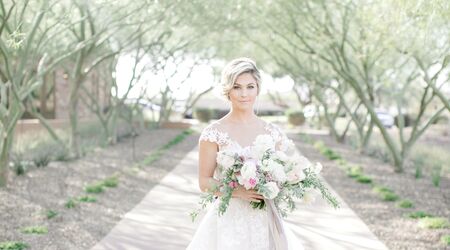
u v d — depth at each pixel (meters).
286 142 3.69
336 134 23.70
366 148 18.88
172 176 13.10
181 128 31.00
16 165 11.58
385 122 34.91
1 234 6.86
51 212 8.05
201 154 3.56
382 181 12.13
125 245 6.66
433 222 7.60
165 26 12.92
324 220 8.30
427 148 18.12
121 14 11.34
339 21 13.10
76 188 10.48
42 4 9.16
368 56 12.77
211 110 38.84
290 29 12.99
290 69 17.97
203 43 21.05
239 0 12.10
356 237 7.23
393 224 7.92
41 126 21.12
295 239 3.83
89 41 10.87
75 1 9.59
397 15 8.33
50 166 13.28
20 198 9.15
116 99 20.44
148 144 21.33
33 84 10.21
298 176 3.49
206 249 3.62
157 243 6.79
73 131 15.70
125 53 18.50
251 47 22.61
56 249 6.35
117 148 19.27
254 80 3.50
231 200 3.56
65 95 26.20
